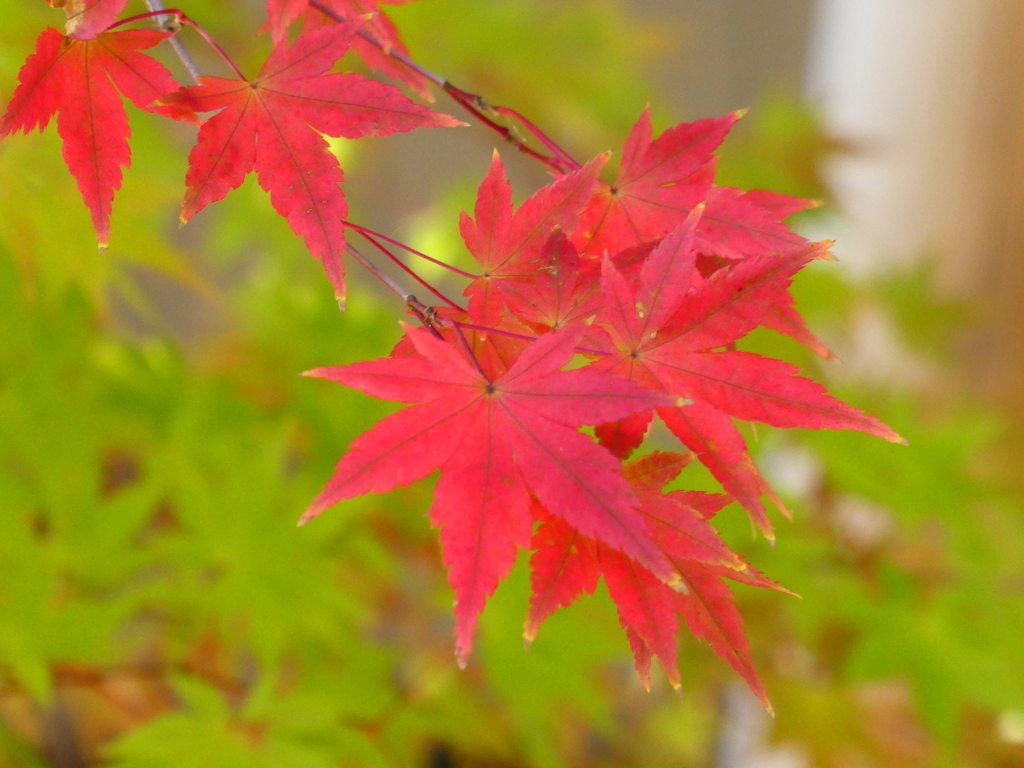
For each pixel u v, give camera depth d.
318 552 1.25
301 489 1.30
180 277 1.14
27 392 1.19
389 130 0.97
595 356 0.97
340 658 1.30
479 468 0.95
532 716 1.20
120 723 1.45
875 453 1.41
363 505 1.30
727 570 0.96
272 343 1.50
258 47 1.35
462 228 0.98
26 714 1.39
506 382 0.96
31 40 1.07
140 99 0.97
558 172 1.00
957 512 1.38
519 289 0.98
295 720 1.14
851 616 1.35
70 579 1.22
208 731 1.11
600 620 1.28
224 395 1.37
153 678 1.29
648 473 0.96
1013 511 1.53
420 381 0.96
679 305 0.97
